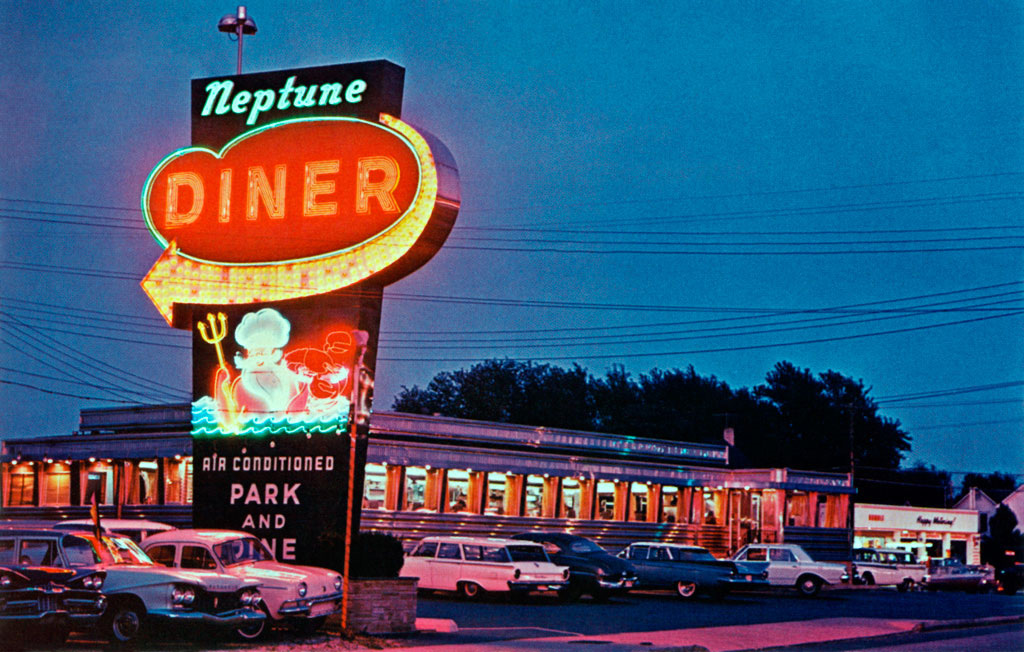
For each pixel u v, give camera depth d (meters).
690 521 53.28
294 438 30.36
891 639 28.09
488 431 46.88
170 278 31.88
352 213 30.30
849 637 27.98
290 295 30.72
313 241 30.62
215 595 20.80
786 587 41.50
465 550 32.72
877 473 101.19
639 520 51.25
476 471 44.66
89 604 19.17
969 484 113.81
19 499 44.72
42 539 19.52
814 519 56.41
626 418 89.88
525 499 46.59
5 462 45.03
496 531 45.03
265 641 22.27
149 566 21.22
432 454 43.22
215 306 31.56
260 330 31.06
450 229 30.16
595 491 49.22
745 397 100.06
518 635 25.20
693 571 37.44
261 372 30.92
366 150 30.38
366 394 25.34
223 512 30.75
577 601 34.94
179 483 41.59
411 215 29.72
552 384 89.06
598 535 48.81
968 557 74.75
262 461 30.59
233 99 32.00
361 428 30.17
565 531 47.59
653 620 29.81
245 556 23.45
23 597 18.25
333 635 23.52
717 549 53.53
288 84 31.50
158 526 28.78
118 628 20.14
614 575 34.53
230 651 20.61
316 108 31.11
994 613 37.06
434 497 43.41
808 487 55.81
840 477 57.81
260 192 31.27
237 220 31.47
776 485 53.88
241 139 31.70
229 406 31.16
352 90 30.81
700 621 30.19
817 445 100.00
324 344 30.38
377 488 41.94
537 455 47.00
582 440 50.78
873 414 100.62
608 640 24.77
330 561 24.86
